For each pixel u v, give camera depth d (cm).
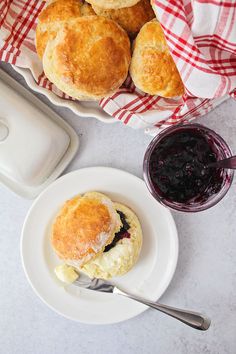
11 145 58
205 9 46
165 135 53
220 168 55
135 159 62
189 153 54
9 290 65
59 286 63
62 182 61
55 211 62
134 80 53
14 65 54
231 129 61
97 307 63
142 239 62
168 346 65
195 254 64
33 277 63
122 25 53
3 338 66
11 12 55
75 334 66
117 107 55
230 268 64
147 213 62
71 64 50
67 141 61
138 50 52
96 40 50
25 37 55
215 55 50
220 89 50
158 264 62
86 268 60
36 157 58
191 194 55
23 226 62
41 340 66
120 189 62
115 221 59
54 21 52
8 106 58
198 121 61
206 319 60
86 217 59
